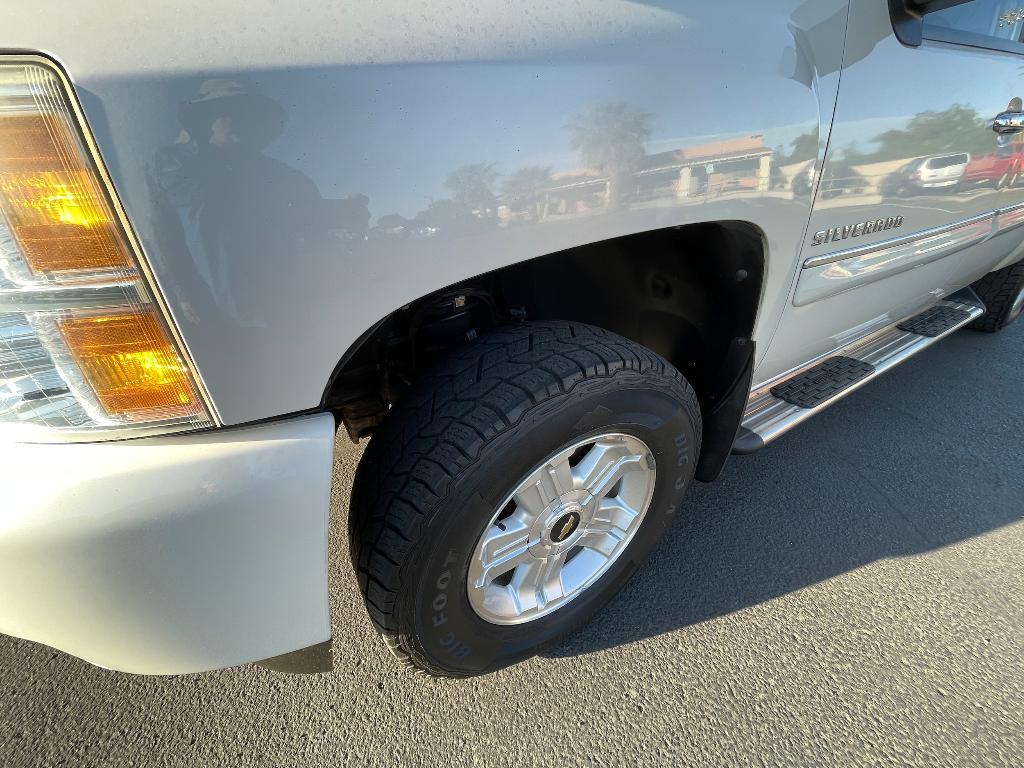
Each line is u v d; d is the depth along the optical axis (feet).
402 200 2.95
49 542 2.77
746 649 5.76
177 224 2.54
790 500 7.63
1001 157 7.05
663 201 3.85
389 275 3.06
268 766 4.83
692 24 3.82
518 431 3.96
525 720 5.14
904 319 9.27
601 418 4.37
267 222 2.69
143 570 3.00
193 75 2.45
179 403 2.90
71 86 2.32
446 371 4.25
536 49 3.25
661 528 5.78
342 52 2.75
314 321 2.97
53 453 2.80
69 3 2.33
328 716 5.16
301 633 3.72
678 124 3.75
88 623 3.11
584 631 5.91
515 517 4.60
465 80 3.03
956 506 7.64
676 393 4.89
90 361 2.70
